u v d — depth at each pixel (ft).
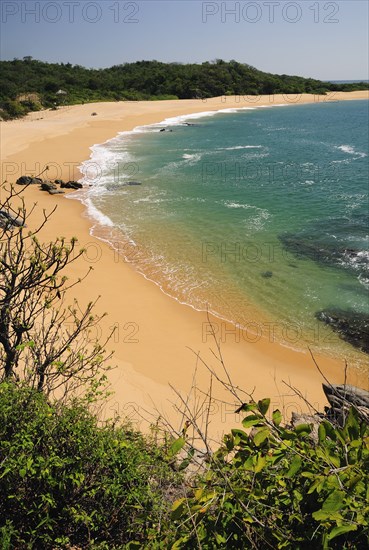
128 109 258.78
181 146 152.97
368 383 36.52
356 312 46.11
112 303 47.19
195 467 17.15
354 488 8.57
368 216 74.49
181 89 328.49
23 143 143.33
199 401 32.17
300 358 39.47
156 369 36.60
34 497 14.75
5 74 286.25
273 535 9.21
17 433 15.24
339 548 8.71
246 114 267.80
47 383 20.52
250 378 36.63
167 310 46.50
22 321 21.39
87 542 14.89
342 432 9.39
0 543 13.08
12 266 19.29
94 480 15.97
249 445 10.16
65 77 312.29
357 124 213.87
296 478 9.77
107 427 19.42
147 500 14.34
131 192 92.84
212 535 9.70
